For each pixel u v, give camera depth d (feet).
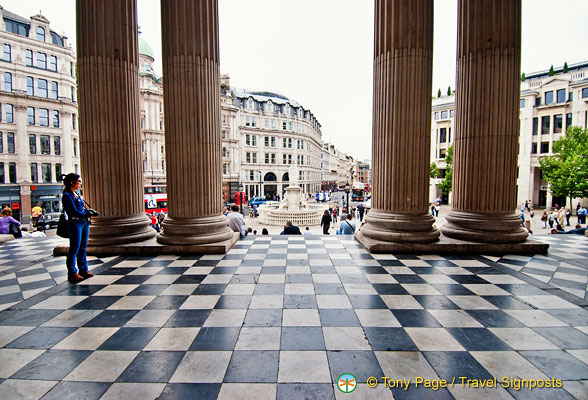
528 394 7.68
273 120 193.06
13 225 30.94
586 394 7.68
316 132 254.47
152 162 140.97
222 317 12.01
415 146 22.52
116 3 22.35
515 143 22.89
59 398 7.61
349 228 31.32
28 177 102.63
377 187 24.27
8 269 18.95
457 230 23.82
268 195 193.16
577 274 17.34
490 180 23.02
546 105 118.01
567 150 95.61
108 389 7.93
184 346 9.96
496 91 22.43
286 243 25.79
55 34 112.68
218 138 24.38
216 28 24.06
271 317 11.98
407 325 11.28
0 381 8.27
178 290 14.96
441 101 153.38
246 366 8.85
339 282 15.96
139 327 11.27
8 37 97.81
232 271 17.97
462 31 23.97
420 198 22.97
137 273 17.71
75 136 117.80
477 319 11.79
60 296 14.35
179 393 7.73
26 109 101.96
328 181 356.18
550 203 119.03
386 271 17.89
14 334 10.84
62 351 9.75
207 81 23.09
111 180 22.79
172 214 23.48
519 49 22.50
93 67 21.83
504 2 21.98
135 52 23.91
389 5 22.34
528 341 10.22
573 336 10.57
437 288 15.07
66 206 16.28
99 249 21.77
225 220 24.41
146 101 138.62
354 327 11.14
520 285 15.51
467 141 23.88
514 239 22.45
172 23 22.12
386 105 23.00
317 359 9.17
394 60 22.34
